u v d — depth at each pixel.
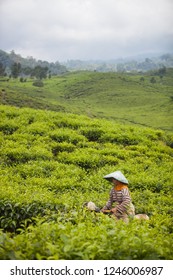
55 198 12.32
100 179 16.75
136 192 15.47
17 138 21.80
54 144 21.47
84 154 19.98
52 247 5.76
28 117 26.42
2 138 21.42
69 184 15.39
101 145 23.12
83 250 6.13
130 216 8.74
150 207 13.58
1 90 123.19
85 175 17.33
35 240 6.49
